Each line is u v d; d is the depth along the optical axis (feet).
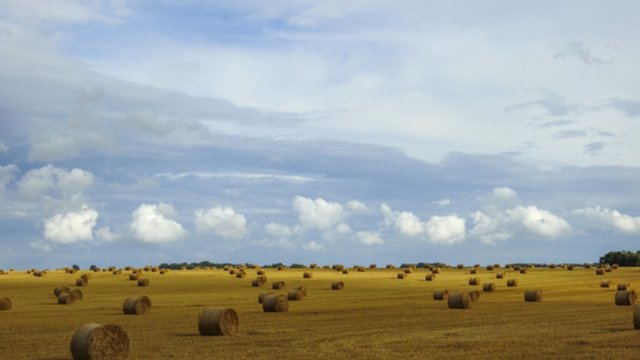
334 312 134.62
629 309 138.51
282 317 125.08
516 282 221.25
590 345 85.40
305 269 396.16
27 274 339.16
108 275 312.91
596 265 438.81
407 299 169.17
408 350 82.12
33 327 109.70
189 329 106.93
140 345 88.63
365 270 368.27
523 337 93.66
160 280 268.00
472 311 136.05
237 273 290.35
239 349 84.07
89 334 77.05
